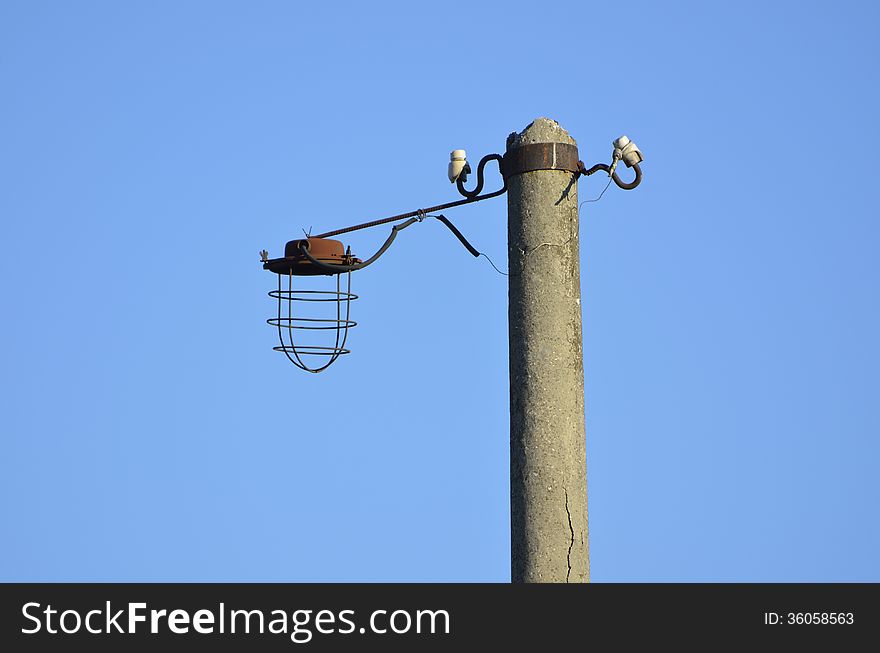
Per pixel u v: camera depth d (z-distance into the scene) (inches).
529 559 744.3
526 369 768.3
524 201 788.6
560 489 748.6
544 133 794.2
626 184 794.2
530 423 759.7
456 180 838.5
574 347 773.9
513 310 783.7
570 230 788.0
